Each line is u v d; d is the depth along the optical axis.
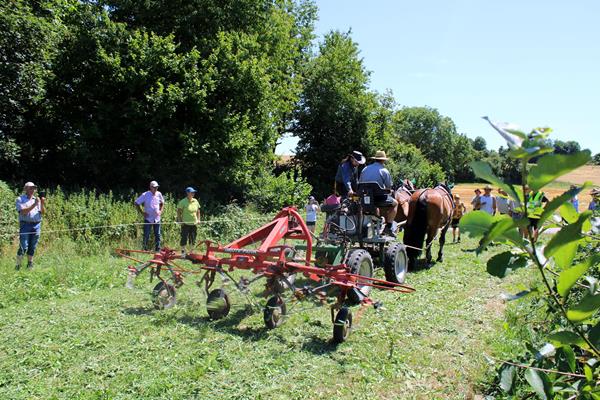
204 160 17.22
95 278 8.88
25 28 15.11
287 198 20.55
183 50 18.89
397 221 11.27
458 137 86.00
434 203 10.18
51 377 4.80
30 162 17.52
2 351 5.46
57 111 17.17
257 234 7.38
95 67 16.31
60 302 7.49
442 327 6.47
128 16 19.03
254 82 18.27
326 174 30.08
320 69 29.20
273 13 22.39
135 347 5.54
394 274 8.68
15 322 6.46
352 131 29.66
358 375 4.95
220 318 6.55
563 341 1.67
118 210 13.55
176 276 7.02
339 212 8.95
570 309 1.47
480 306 7.53
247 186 19.70
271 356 5.38
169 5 18.91
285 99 25.23
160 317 6.58
